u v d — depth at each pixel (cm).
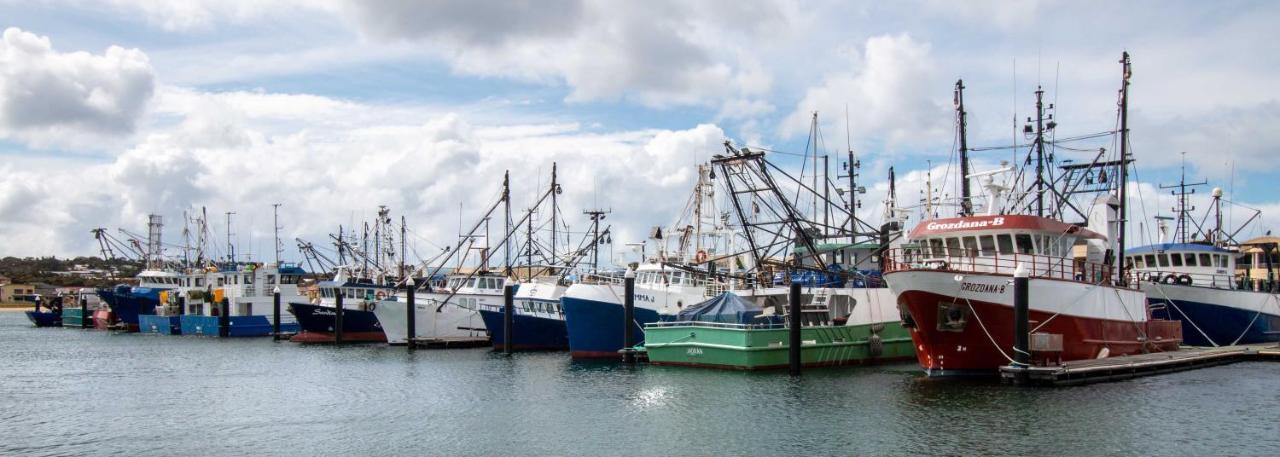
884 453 2994
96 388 4909
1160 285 5969
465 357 6184
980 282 4122
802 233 5478
